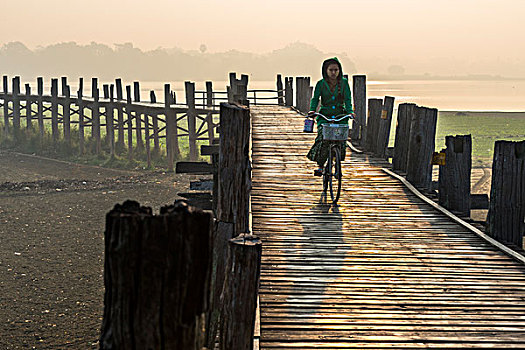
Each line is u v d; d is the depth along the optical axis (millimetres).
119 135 27734
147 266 1975
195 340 2078
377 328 4980
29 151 28500
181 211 2008
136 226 1963
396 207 8867
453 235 7625
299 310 5281
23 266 11352
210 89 23844
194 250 2012
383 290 5801
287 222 7977
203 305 2076
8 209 16453
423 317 5215
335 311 5289
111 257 1986
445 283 6031
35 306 9320
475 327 5055
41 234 13828
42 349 7816
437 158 8656
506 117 49094
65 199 17891
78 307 9305
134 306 1999
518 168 7254
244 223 5023
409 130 10734
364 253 6855
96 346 7930
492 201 7457
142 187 19938
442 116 50312
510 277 6250
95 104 26438
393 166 11078
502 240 7359
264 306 5348
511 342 4809
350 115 8672
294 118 18141
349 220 8156
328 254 6777
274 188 9750
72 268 11273
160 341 2018
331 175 8977
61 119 29969
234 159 4965
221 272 4742
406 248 7086
